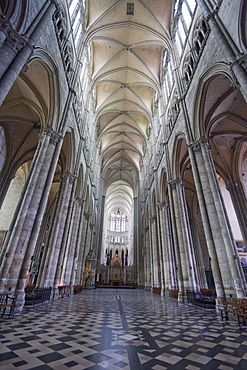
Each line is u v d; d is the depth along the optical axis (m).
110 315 7.40
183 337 4.69
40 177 10.11
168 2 17.81
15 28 7.07
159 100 22.75
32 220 9.07
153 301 12.85
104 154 38.50
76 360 3.24
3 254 7.95
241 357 3.48
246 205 15.98
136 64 23.73
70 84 13.89
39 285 11.44
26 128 15.45
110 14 18.73
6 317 6.48
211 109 12.34
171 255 18.30
